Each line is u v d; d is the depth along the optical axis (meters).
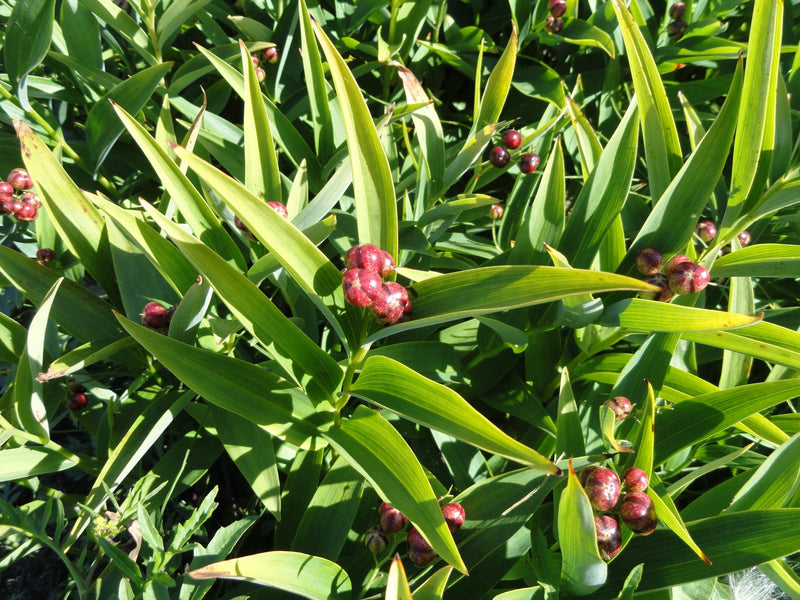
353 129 0.16
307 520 0.23
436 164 0.27
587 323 0.23
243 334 0.28
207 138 0.31
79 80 0.34
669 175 0.24
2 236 0.29
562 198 0.25
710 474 0.32
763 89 0.20
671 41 0.41
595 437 0.27
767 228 0.35
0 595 0.30
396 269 0.16
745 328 0.24
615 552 0.19
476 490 0.21
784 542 0.19
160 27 0.30
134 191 0.36
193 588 0.20
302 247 0.16
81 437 0.35
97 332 0.25
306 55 0.29
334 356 0.28
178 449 0.27
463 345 0.30
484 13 0.43
